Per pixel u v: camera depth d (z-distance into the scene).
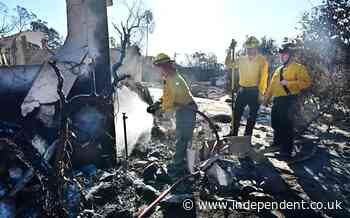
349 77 7.74
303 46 7.88
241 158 4.76
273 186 3.87
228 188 3.71
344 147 5.83
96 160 4.09
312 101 8.01
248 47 4.88
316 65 7.74
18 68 4.00
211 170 3.87
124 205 3.22
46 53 6.03
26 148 3.26
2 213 2.54
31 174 2.89
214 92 16.47
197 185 3.74
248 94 5.07
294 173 4.38
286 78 4.73
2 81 3.93
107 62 4.07
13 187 2.75
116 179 3.71
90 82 4.05
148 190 3.43
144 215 2.82
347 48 8.14
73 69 3.93
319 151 5.54
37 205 2.71
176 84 3.86
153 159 4.45
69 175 3.28
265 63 5.00
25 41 10.42
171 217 3.08
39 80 3.92
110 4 4.16
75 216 2.83
